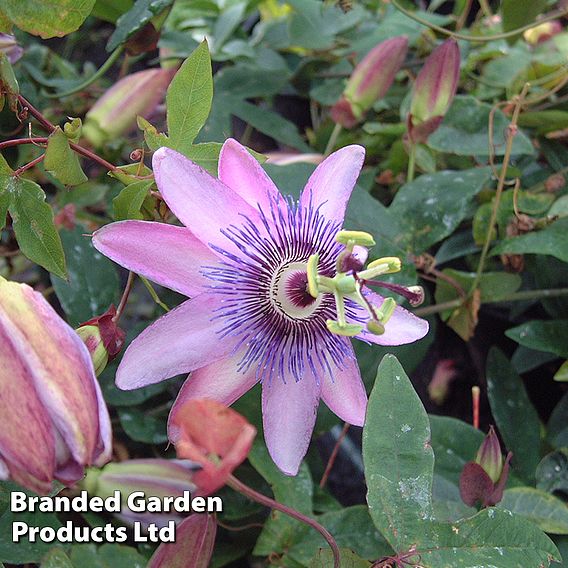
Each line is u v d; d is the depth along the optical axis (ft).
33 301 0.54
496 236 1.04
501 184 0.98
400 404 0.65
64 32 0.74
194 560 0.61
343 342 0.72
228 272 0.66
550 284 1.01
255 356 0.68
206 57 0.72
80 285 0.89
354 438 1.17
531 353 1.02
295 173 0.87
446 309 1.01
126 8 1.06
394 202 0.98
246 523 0.86
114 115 0.94
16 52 0.77
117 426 0.94
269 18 1.49
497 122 1.05
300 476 0.80
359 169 0.72
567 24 1.30
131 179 0.74
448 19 1.23
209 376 0.67
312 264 0.68
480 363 1.13
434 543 0.65
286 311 0.70
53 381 0.52
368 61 1.04
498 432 1.08
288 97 1.42
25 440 0.51
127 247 0.64
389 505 0.64
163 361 0.64
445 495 0.85
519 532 0.65
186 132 0.74
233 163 0.67
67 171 0.72
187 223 0.64
